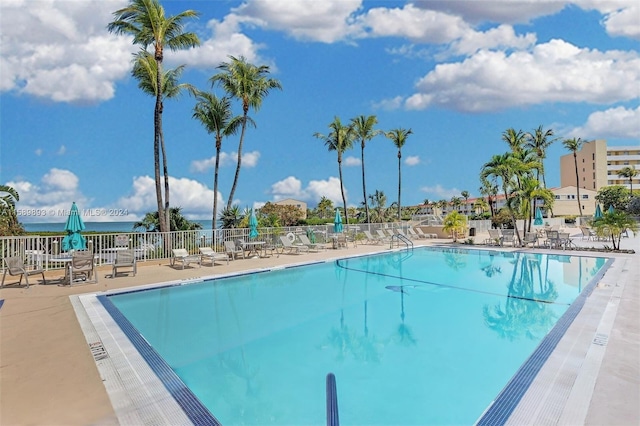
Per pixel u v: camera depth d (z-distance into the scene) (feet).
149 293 28.58
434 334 19.44
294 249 55.83
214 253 41.93
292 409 12.16
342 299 27.43
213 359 16.37
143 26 48.73
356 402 12.48
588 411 9.85
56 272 34.01
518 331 19.66
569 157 255.29
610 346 14.34
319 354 16.92
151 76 53.57
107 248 38.52
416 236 79.56
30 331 17.49
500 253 53.31
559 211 194.39
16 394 11.24
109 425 9.61
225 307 25.14
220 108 67.67
